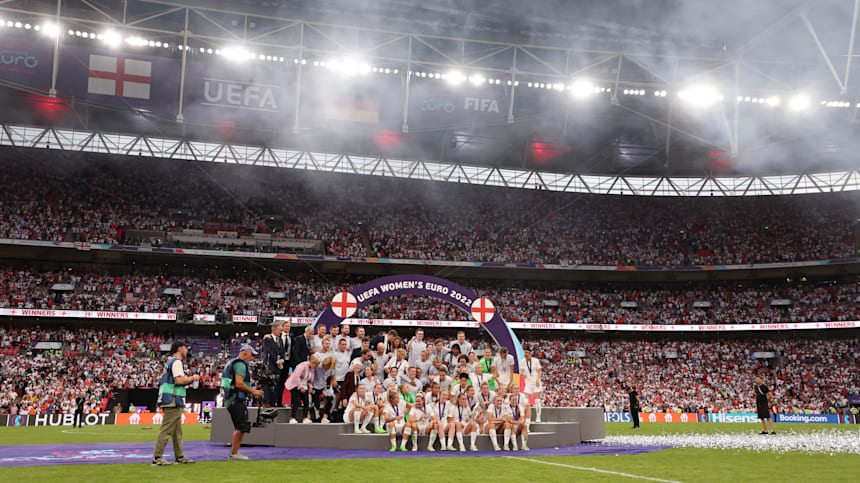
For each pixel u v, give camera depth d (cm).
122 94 3878
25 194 5222
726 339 5712
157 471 1036
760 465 1191
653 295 6081
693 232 6244
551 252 6050
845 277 5869
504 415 1576
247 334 5316
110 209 5409
